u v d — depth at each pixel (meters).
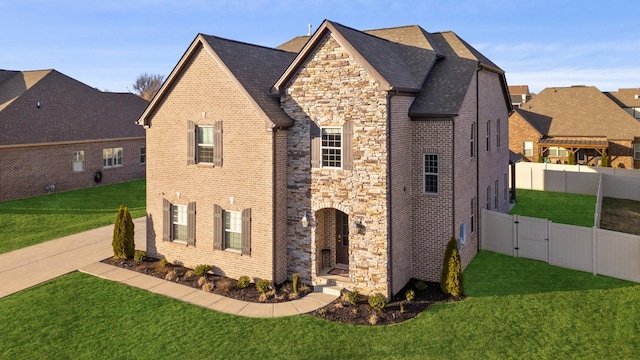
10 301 16.30
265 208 17.67
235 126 18.12
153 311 15.54
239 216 18.53
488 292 17.31
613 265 18.67
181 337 13.78
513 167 33.53
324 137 17.47
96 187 39.78
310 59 17.41
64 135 37.03
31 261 20.52
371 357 12.70
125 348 13.20
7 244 23.06
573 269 19.83
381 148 16.23
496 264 20.66
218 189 18.81
